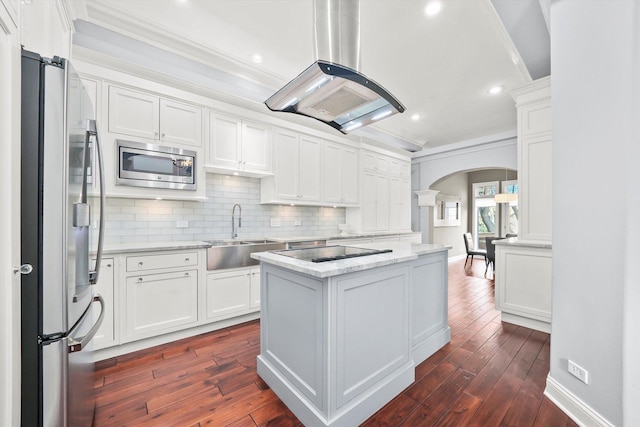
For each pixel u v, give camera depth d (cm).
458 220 887
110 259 221
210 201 331
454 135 574
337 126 254
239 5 232
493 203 889
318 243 378
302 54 302
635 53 133
